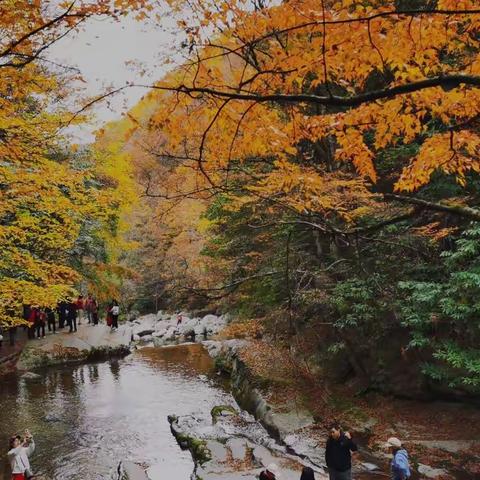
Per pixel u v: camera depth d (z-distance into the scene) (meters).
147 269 37.06
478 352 10.13
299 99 3.26
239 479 9.35
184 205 23.09
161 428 13.28
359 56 3.87
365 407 12.65
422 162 4.88
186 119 4.22
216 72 3.94
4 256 11.44
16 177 8.51
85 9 3.86
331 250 12.08
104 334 24.77
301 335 13.90
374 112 4.49
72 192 10.39
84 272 19.67
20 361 20.41
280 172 6.04
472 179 10.08
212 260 15.77
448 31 3.88
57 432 12.97
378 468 9.75
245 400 14.55
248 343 17.45
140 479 9.81
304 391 13.63
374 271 11.23
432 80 3.08
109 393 16.77
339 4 3.89
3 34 4.52
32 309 21.77
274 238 13.55
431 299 10.24
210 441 11.58
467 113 4.45
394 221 4.56
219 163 4.96
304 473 7.51
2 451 11.50
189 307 33.38
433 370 11.20
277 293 13.55
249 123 4.26
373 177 5.17
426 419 11.58
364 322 13.02
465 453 9.91
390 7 3.66
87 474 10.44
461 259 10.04
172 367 21.09
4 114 6.70
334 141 9.32
